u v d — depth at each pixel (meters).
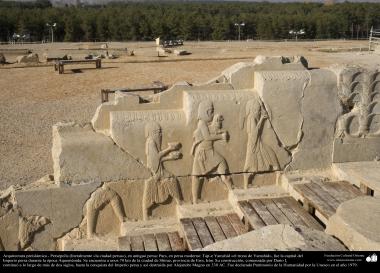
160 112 5.32
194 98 5.30
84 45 36.06
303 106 5.77
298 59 5.95
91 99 15.38
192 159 5.43
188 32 46.25
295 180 5.82
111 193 5.23
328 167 6.12
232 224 5.05
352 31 53.28
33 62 23.70
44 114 13.50
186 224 5.02
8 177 8.66
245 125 5.52
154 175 5.32
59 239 5.26
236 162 5.62
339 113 5.98
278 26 48.03
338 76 5.89
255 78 5.67
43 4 92.38
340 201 5.23
